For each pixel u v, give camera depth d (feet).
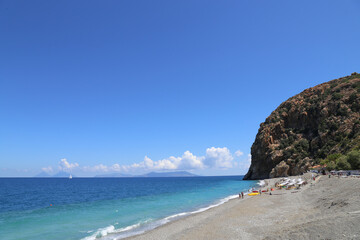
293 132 428.15
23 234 78.74
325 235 44.55
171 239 65.21
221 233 66.64
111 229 82.17
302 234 47.98
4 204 178.09
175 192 254.88
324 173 205.16
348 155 202.49
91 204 165.37
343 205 66.08
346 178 133.28
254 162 479.00
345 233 43.14
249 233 62.49
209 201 155.02
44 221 102.22
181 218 96.43
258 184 309.22
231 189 265.34
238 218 85.40
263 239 53.21
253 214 90.02
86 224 93.61
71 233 79.00
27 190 348.38
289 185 178.09
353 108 346.95
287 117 451.12
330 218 53.83
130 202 168.76
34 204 175.11
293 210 87.30
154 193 252.83
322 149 336.70
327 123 363.97
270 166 424.05
